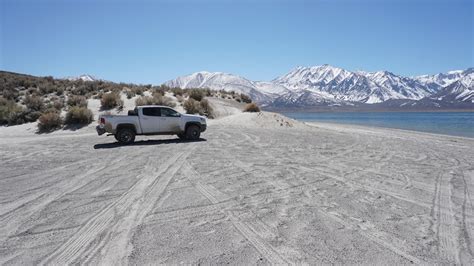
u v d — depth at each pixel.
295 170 10.36
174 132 17.61
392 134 26.39
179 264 4.68
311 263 4.71
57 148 15.30
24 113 27.95
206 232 5.73
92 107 30.42
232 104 41.78
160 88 43.06
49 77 47.66
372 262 4.75
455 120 66.06
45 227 6.00
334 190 8.19
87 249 5.15
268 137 19.23
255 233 5.69
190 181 9.01
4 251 5.13
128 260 4.79
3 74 49.06
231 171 10.18
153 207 6.97
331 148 15.30
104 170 10.47
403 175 9.87
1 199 7.59
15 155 13.44
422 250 5.11
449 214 6.62
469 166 11.46
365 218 6.37
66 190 8.26
